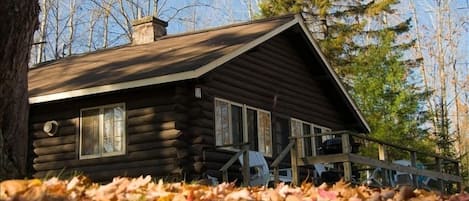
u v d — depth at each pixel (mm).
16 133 5965
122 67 13461
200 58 12172
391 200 4930
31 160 13406
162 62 12797
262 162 12398
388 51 23875
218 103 12773
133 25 16828
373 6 27266
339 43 26422
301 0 27266
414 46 30406
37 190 3873
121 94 12656
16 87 5938
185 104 12148
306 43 15844
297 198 4676
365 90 23250
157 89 12305
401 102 22875
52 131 13250
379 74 23375
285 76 15492
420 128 24688
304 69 16578
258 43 13547
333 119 17656
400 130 22562
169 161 11953
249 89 13898
